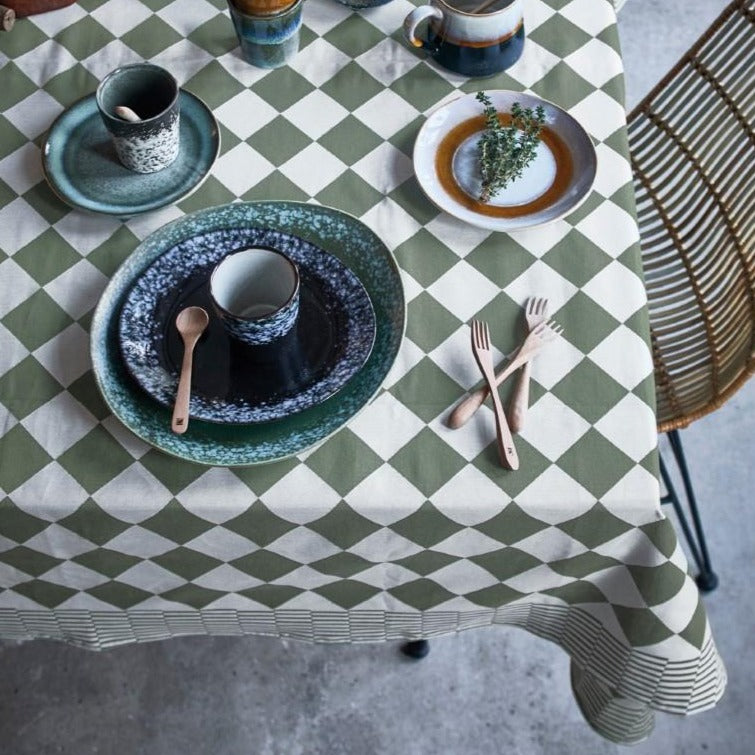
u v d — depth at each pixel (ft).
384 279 3.26
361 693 5.65
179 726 5.60
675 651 3.24
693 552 5.74
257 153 3.61
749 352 3.75
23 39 3.88
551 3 3.94
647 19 7.95
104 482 2.99
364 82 3.76
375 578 3.28
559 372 3.16
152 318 3.16
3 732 5.59
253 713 5.62
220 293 3.08
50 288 3.33
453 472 3.00
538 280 3.34
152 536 3.06
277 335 3.07
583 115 3.69
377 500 2.96
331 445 3.03
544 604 3.48
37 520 3.01
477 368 3.17
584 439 3.05
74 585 3.30
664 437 6.28
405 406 3.10
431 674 5.68
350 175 3.56
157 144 3.39
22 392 3.13
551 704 5.61
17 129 3.67
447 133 3.61
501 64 3.72
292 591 3.36
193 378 3.08
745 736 5.50
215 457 2.93
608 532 3.04
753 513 6.09
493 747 5.52
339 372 3.07
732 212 4.20
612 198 3.50
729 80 4.24
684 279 4.56
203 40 3.86
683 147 4.43
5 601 3.39
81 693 5.66
